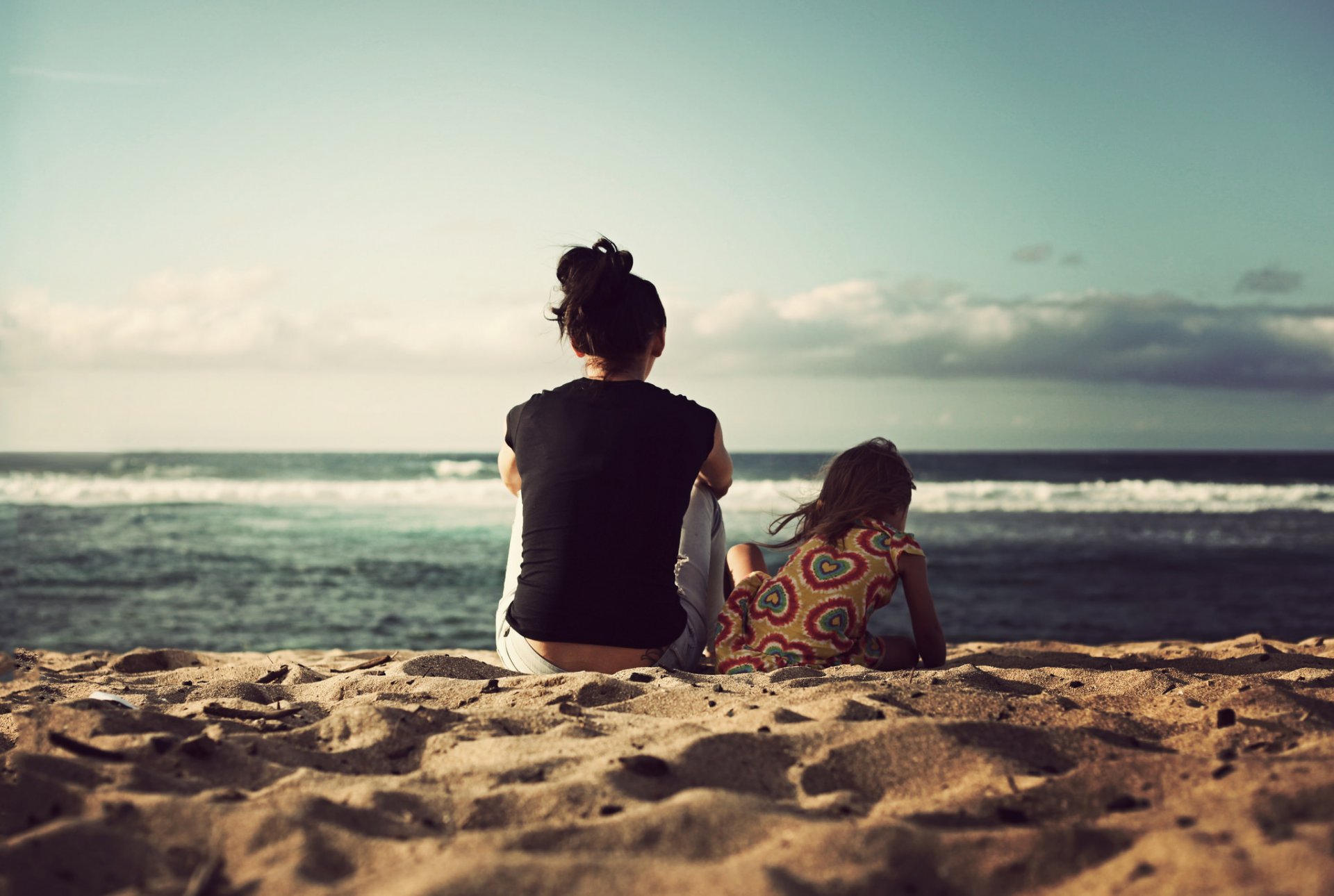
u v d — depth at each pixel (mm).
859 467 3172
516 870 1146
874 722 1847
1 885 1187
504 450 2955
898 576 3088
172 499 29453
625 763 1645
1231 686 2342
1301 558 17547
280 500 29344
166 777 1678
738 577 3436
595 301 2717
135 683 3164
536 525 2713
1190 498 29812
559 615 2672
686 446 2744
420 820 1493
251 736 1952
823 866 1202
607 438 2676
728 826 1348
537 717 2111
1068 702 2264
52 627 10383
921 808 1501
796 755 1730
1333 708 2180
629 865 1163
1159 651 4277
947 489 31500
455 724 2066
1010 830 1305
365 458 60031
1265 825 1229
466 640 10016
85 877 1253
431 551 17703
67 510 25875
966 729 1799
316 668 3758
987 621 11609
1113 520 25031
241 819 1396
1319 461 65938
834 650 2951
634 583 2688
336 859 1310
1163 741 1883
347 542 19266
